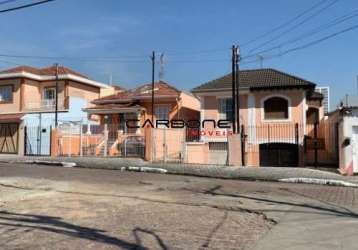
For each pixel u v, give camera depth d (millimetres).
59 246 8461
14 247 8391
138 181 19109
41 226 10164
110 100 39156
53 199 13898
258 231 9703
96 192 15492
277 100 32688
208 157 32750
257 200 14117
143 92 38531
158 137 28094
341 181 19297
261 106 32906
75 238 9070
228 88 33344
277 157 32281
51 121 39094
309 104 39531
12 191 15531
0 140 39844
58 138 31844
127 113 37531
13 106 42125
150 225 10258
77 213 11672
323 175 21203
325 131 30875
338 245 8469
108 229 9844
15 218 11047
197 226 10172
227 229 9891
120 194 15086
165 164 25094
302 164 30391
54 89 42812
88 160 26922
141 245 8516
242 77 34625
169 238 9062
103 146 30531
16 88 42094
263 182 20062
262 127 32656
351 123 22750
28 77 42094
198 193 15625
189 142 30094
